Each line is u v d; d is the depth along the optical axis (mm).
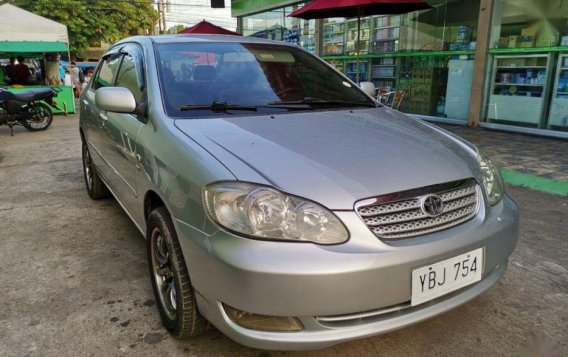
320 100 2979
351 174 1924
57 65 12781
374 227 1826
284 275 1690
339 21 11898
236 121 2445
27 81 12164
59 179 5488
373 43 10961
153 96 2633
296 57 3389
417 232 1898
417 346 2271
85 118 4281
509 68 8094
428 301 1955
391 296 1808
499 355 2203
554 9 7227
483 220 2102
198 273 1921
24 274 3021
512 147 6793
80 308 2613
